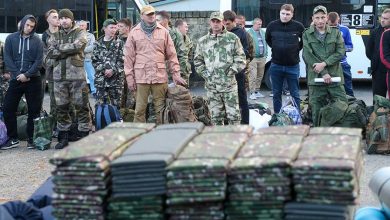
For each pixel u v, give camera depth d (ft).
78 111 30.89
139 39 27.66
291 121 30.89
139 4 51.98
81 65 30.27
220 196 9.29
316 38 29.78
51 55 29.91
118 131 11.55
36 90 30.37
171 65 28.30
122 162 9.43
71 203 9.67
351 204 9.14
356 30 52.42
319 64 29.55
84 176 9.55
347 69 38.06
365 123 29.76
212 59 28.45
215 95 28.66
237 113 28.66
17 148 30.89
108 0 52.80
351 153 9.69
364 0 52.29
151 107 29.68
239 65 28.37
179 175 9.34
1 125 30.45
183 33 35.35
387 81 30.76
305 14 53.01
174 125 11.88
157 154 9.64
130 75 27.99
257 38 48.44
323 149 9.98
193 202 9.39
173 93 27.73
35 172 25.76
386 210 13.37
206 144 10.37
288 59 32.71
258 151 9.91
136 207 9.59
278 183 9.30
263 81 53.16
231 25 33.78
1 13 53.57
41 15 53.42
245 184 9.39
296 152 9.84
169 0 57.57
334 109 29.81
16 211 11.40
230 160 9.55
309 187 9.25
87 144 10.41
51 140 30.96
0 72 32.73
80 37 29.86
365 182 23.03
